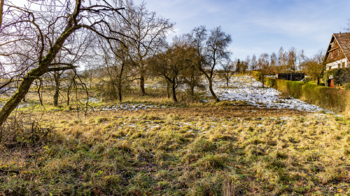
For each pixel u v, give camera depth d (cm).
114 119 1018
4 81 405
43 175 356
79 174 377
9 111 368
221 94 2431
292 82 2128
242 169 428
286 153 515
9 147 485
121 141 564
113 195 322
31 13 366
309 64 2652
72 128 705
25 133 536
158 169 427
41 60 387
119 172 400
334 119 890
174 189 350
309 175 403
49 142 537
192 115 1198
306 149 550
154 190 346
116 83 1759
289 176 394
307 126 809
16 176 338
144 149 528
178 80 1912
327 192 342
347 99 1093
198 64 1738
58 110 1486
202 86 1942
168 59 1798
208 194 337
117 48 485
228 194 320
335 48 2770
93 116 1213
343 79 1764
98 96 2138
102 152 490
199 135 684
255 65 6462
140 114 1258
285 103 1703
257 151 515
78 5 382
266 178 385
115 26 468
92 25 428
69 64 415
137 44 488
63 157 429
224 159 471
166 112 1347
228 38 1680
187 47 1805
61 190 313
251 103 1764
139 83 2352
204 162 440
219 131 717
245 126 838
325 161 461
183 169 419
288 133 702
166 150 545
